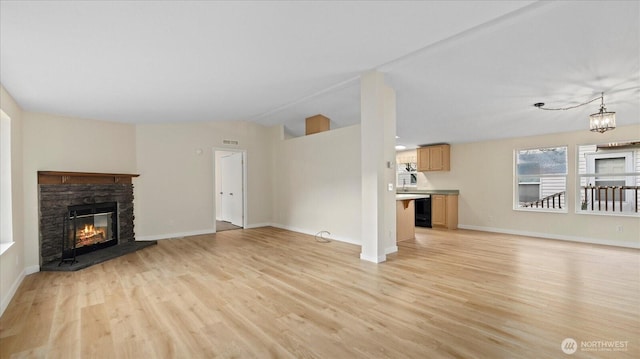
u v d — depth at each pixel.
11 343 2.10
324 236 5.88
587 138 5.69
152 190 5.76
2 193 3.21
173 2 1.83
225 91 4.04
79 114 4.47
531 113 5.03
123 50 2.44
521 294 2.91
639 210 5.28
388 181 4.51
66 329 2.29
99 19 1.92
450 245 5.18
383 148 3.99
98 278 3.49
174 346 2.05
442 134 6.68
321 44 2.78
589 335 2.14
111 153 5.18
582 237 5.70
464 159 7.43
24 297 2.93
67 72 2.78
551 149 6.28
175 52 2.60
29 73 2.71
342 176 5.49
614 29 2.52
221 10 1.99
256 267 3.86
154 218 5.77
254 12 2.07
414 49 3.03
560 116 5.11
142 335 2.19
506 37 2.74
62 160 4.43
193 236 6.02
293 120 6.69
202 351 1.99
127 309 2.64
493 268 3.78
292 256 4.41
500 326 2.29
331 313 2.53
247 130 7.02
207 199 6.39
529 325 2.29
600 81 3.60
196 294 2.96
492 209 6.91
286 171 6.92
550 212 6.08
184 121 5.96
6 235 3.20
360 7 2.15
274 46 2.70
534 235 6.27
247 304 2.72
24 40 2.09
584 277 3.42
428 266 3.87
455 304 2.69
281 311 2.58
